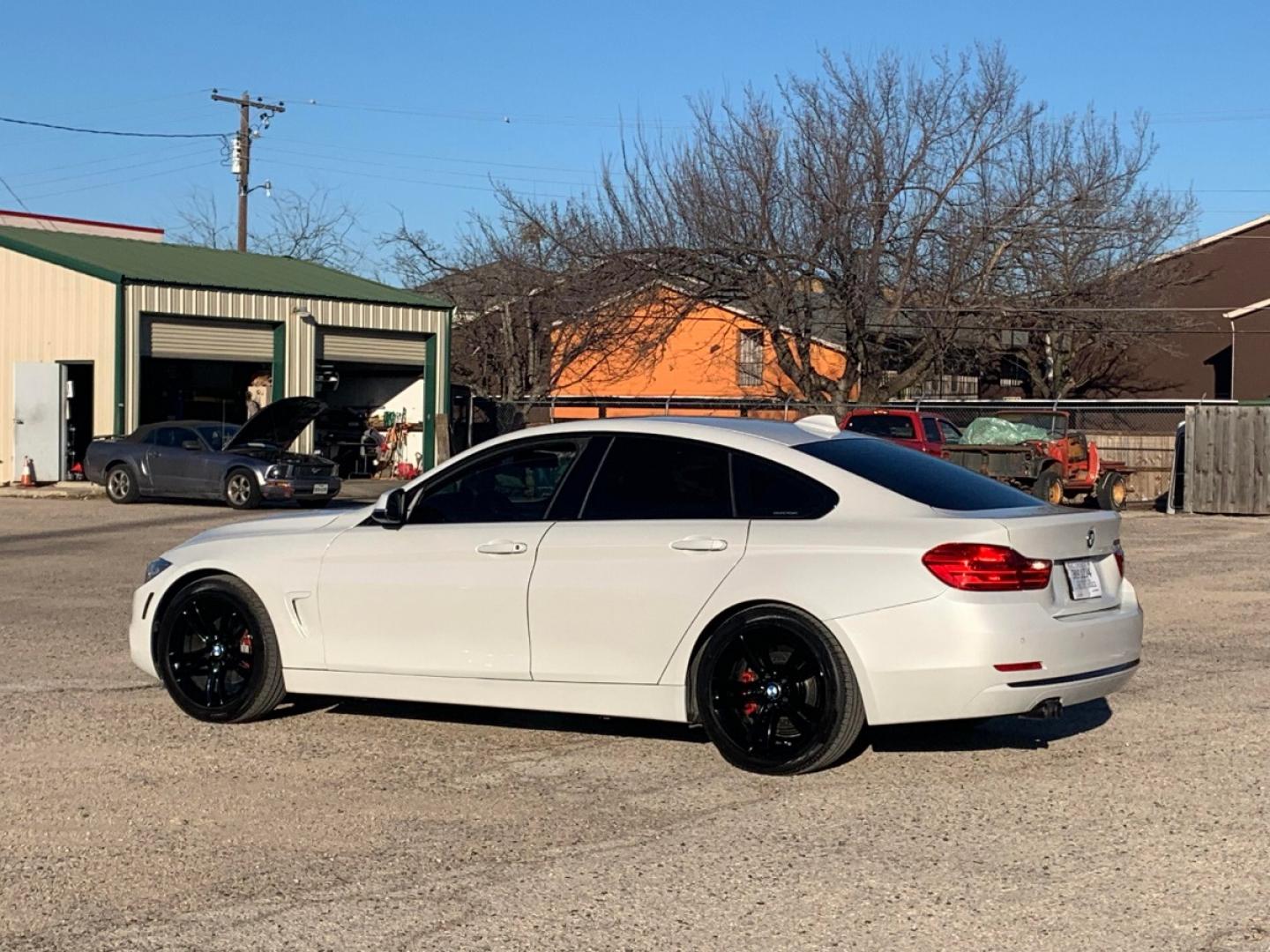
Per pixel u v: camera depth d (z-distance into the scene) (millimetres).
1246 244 43906
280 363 31156
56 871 5594
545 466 7574
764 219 34406
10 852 5824
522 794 6660
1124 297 38906
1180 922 4984
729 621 6895
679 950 4754
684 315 35188
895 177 34656
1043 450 26375
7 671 9594
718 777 6941
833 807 6426
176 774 7027
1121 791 6680
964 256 35156
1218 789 6711
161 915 5113
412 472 34188
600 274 35312
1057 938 4840
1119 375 45531
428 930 4949
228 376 32375
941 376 40469
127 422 28266
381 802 6543
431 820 6262
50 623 11680
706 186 35188
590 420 7648
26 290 29375
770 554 6844
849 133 34406
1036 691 6598
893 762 7223
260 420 24906
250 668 8016
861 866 5605
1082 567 7066
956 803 6473
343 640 7777
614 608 7102
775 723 6895
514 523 7488
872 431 26969
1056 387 43844
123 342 28125
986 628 6504
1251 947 4754
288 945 4824
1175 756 7332
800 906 5160
